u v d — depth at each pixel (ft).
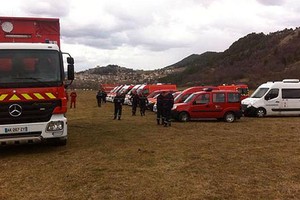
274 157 33.53
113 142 42.70
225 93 67.46
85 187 24.49
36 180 26.61
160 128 56.80
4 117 33.14
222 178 26.37
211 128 56.65
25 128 33.55
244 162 31.48
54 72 34.88
